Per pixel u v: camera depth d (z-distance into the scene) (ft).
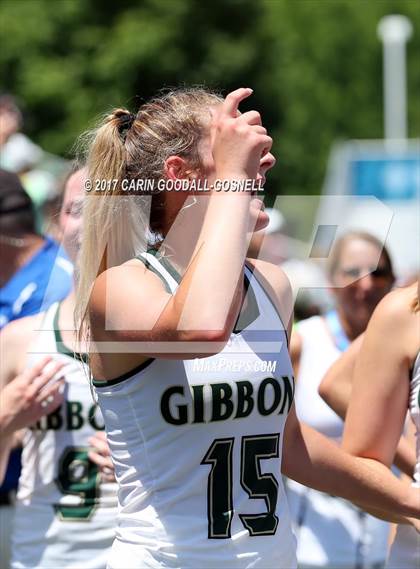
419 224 43.96
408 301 25.44
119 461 21.88
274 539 21.84
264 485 21.81
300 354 35.58
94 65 270.46
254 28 281.13
